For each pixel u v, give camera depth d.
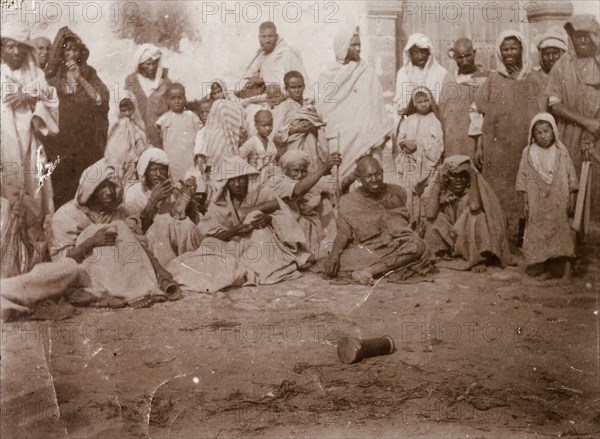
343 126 6.52
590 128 6.65
